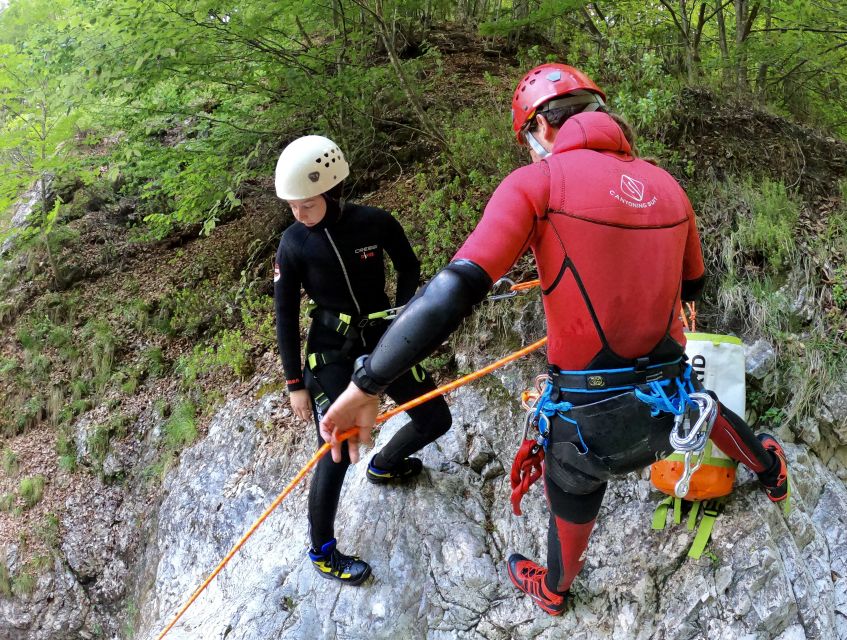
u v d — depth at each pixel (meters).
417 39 6.94
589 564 2.68
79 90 4.47
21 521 5.22
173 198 6.77
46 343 6.23
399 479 3.14
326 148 2.40
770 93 5.88
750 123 4.09
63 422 5.65
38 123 6.10
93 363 5.81
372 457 3.12
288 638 2.71
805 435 2.97
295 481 2.08
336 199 2.44
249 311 5.23
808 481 2.84
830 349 3.05
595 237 1.58
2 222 7.90
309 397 2.66
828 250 3.34
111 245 6.81
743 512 2.51
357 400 1.50
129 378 5.55
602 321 1.63
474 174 4.28
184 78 4.74
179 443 4.72
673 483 2.42
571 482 1.90
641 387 1.68
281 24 4.82
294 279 2.54
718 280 3.38
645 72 4.33
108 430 5.26
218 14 4.29
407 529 2.97
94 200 7.32
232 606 3.09
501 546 2.90
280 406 4.25
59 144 6.54
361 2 4.52
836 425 2.96
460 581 2.78
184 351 5.44
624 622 2.50
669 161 3.79
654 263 1.64
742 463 2.44
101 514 4.96
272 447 4.04
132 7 4.17
